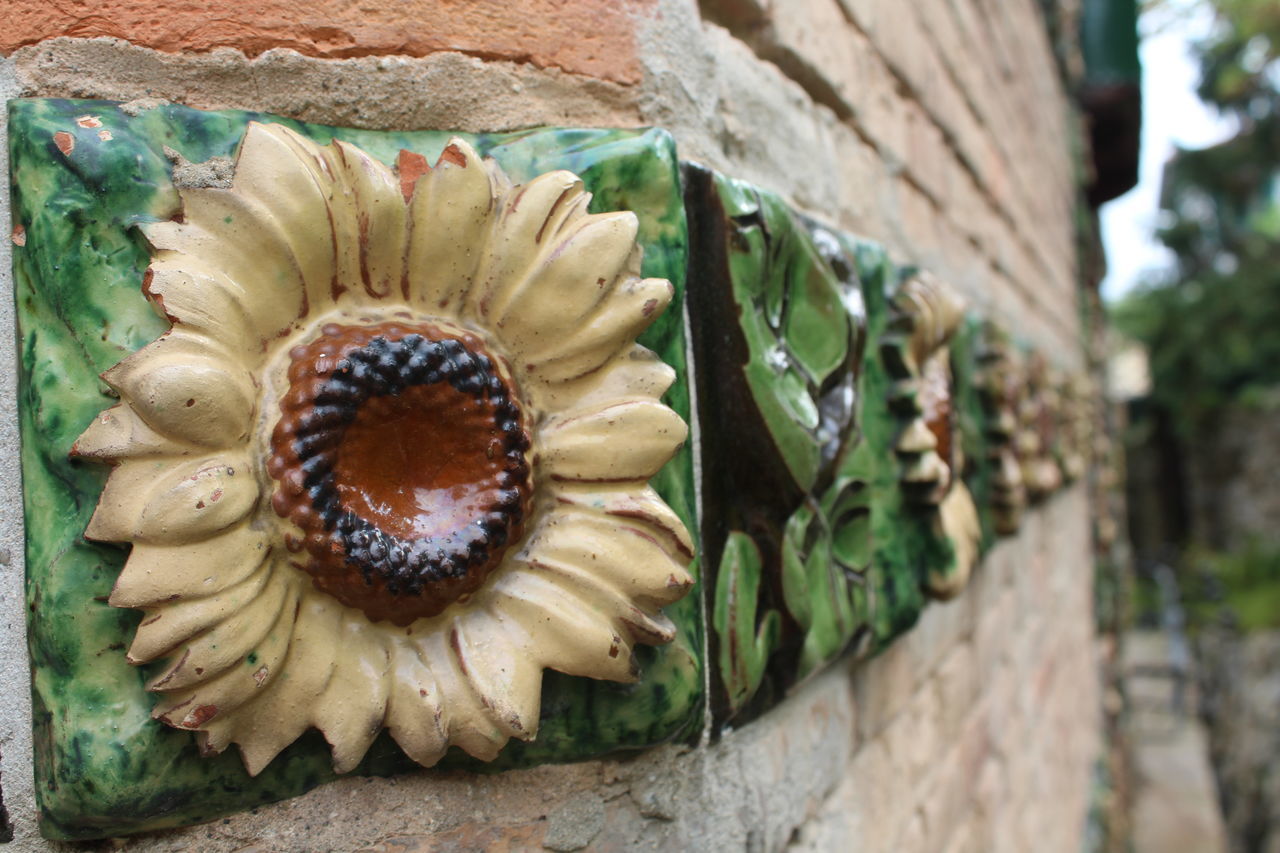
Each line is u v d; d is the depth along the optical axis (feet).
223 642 0.87
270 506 0.90
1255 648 10.37
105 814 0.89
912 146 2.01
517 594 0.97
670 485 1.07
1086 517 5.50
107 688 0.89
